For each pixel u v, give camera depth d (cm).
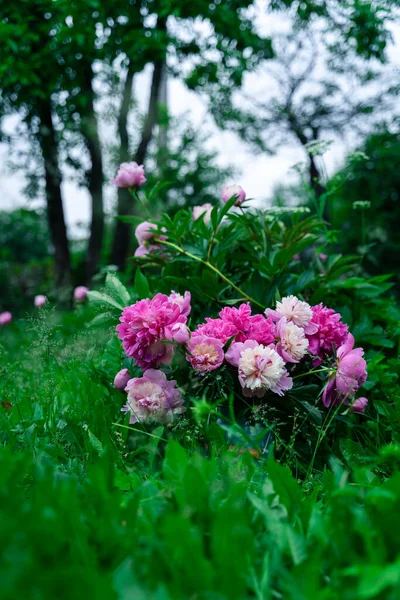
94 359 242
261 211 264
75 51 773
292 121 1350
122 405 219
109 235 1316
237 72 862
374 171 972
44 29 783
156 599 78
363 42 767
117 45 791
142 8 819
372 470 167
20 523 83
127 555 93
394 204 961
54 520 88
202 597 81
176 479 117
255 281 245
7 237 3703
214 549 88
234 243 265
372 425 200
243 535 96
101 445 171
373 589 74
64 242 930
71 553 87
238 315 202
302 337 196
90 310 325
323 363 208
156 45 755
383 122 1080
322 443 199
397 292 517
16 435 195
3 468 102
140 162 904
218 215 257
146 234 256
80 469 158
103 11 757
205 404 147
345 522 102
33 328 229
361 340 255
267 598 87
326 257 304
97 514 104
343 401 195
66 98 841
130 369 220
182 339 190
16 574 70
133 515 105
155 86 887
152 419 191
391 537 96
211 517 105
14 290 1008
